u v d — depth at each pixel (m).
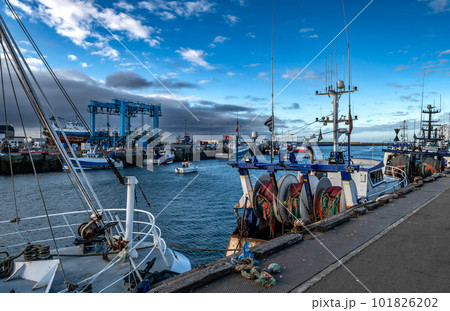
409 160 25.25
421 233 6.19
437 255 4.89
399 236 5.99
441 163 26.75
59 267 6.65
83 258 7.14
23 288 5.70
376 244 5.50
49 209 30.64
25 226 24.55
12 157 61.06
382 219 7.42
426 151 24.88
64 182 49.31
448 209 8.50
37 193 39.06
